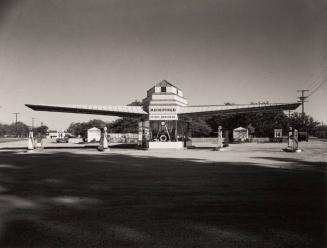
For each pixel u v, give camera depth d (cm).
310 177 1150
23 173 1338
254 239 497
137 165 1667
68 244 479
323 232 528
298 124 8456
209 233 526
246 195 835
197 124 9394
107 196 836
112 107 3694
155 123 3772
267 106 3444
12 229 549
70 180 1127
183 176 1218
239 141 7125
